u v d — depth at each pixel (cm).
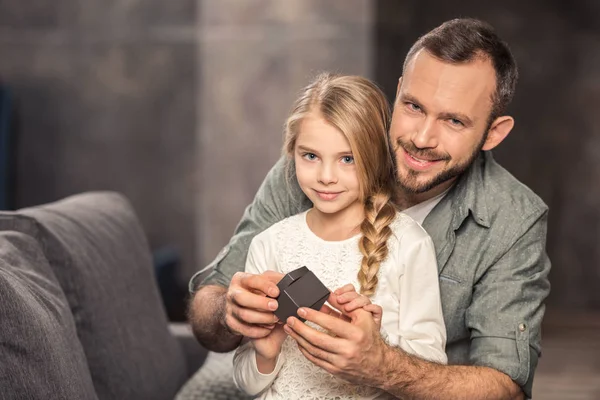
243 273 171
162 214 719
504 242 211
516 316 204
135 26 709
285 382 185
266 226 218
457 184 219
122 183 721
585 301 730
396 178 206
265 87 649
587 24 721
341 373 165
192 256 720
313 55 640
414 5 718
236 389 245
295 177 217
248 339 193
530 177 733
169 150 716
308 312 159
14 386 166
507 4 724
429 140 200
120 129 717
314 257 191
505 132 215
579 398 481
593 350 589
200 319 205
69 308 208
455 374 184
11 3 712
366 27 634
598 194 725
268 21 645
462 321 213
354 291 168
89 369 217
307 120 184
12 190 720
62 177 721
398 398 186
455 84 199
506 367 197
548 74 727
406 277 186
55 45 714
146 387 233
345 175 184
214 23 654
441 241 215
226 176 660
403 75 210
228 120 655
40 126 720
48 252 216
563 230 731
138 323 243
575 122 726
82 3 710
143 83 713
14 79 717
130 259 256
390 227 190
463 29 205
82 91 717
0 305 167
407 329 185
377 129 188
